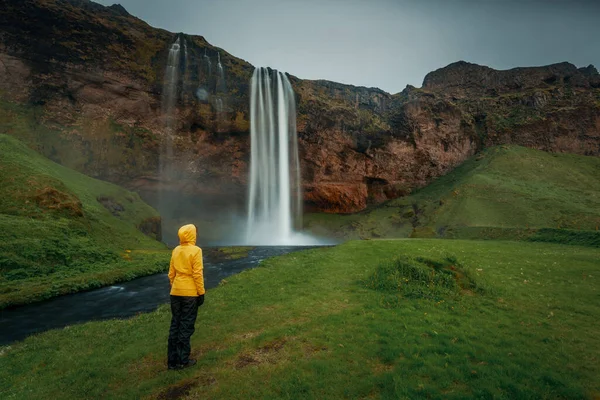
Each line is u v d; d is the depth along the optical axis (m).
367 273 15.23
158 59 59.34
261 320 9.21
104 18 58.53
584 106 91.50
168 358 6.37
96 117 53.47
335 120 77.38
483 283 11.79
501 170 75.44
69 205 28.83
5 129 44.62
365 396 5.05
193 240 6.93
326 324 8.38
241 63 70.44
